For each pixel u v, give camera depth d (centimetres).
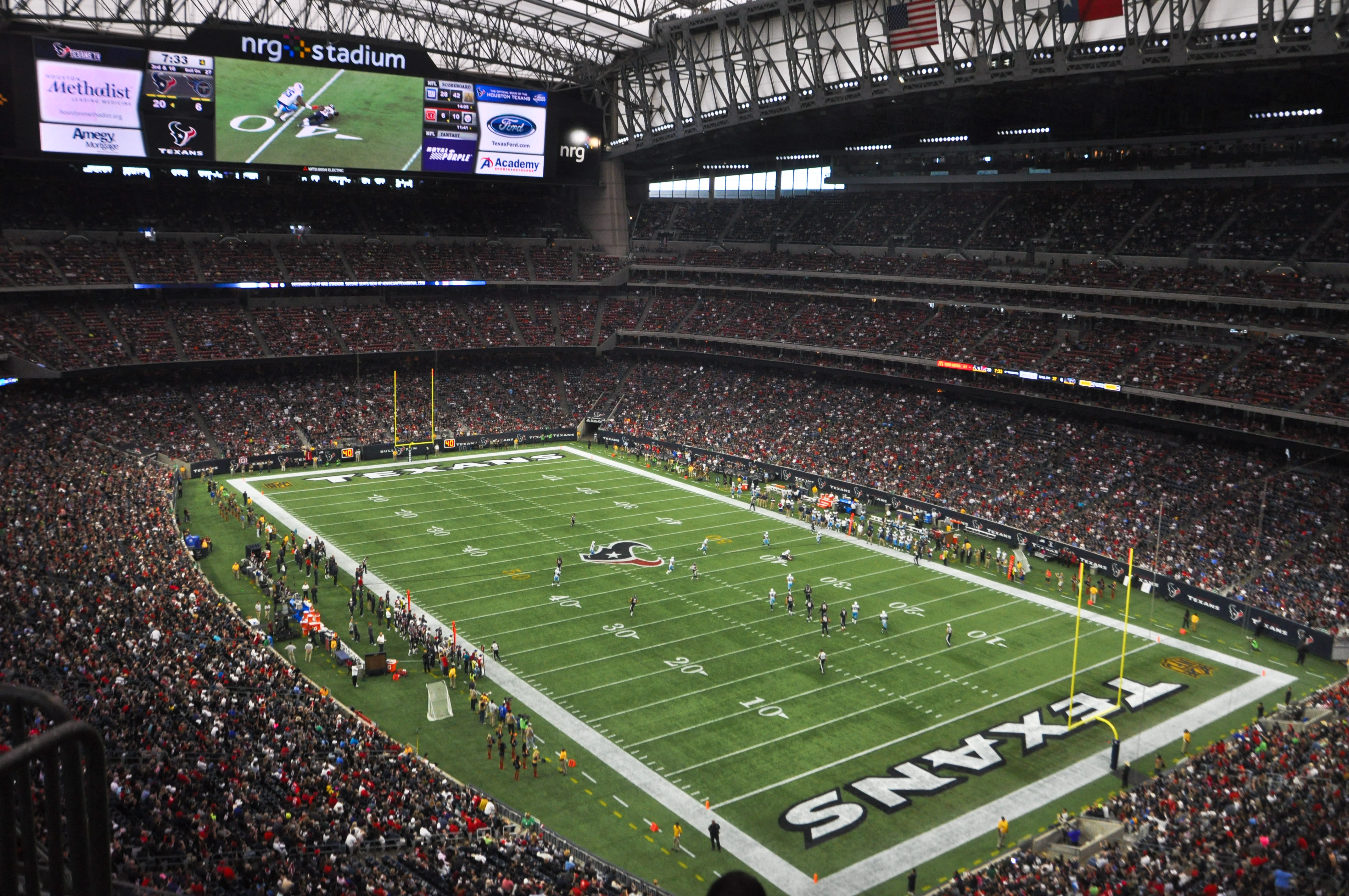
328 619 4866
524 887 2502
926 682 4291
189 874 2203
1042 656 4612
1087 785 3488
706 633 4778
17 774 343
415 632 4556
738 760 3612
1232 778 3084
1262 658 4662
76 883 358
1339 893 2175
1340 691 4053
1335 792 2755
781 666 4416
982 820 3256
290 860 2397
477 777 3472
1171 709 4091
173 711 3145
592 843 3095
